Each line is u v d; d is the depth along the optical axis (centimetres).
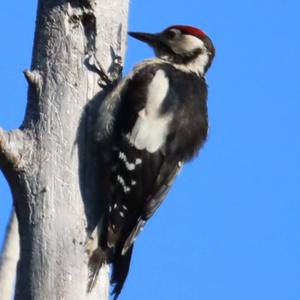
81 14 1166
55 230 1041
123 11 1209
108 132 1134
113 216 1098
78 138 1112
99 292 1055
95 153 1121
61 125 1104
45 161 1070
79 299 1027
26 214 1051
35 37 1171
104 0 1186
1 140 1040
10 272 1166
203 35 1369
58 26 1160
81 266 1041
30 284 1017
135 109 1159
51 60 1143
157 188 1151
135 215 1130
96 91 1155
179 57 1341
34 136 1085
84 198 1085
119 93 1168
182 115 1190
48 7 1170
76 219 1065
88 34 1172
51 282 1017
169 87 1205
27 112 1112
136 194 1130
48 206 1051
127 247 1122
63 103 1118
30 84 1123
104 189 1109
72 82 1136
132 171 1131
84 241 1059
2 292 1151
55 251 1031
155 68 1230
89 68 1155
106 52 1177
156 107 1169
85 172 1102
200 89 1268
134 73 1209
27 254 1032
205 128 1240
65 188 1072
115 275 1121
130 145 1138
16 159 1052
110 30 1187
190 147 1198
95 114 1141
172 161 1169
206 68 1353
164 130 1162
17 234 1188
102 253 1064
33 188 1056
